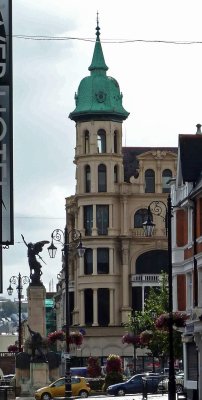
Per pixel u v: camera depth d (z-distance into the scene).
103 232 126.56
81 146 127.19
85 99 126.94
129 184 126.88
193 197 66.19
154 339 92.06
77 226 128.00
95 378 96.25
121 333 124.62
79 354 124.38
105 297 126.19
